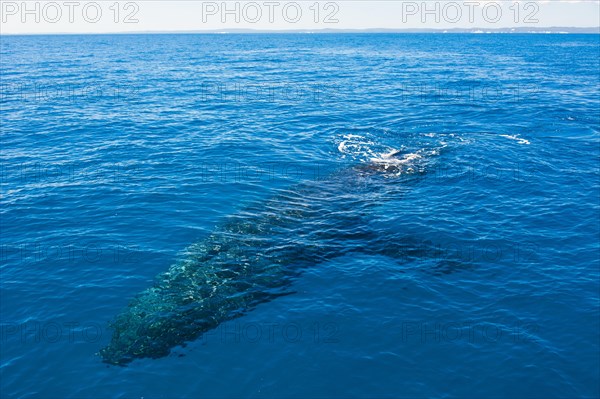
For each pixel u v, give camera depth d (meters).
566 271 13.74
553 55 94.69
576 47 131.12
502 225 16.45
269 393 9.55
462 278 13.40
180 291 12.49
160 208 17.33
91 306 11.96
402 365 10.27
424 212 17.33
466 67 66.94
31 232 15.66
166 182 19.86
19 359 10.27
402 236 15.59
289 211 17.11
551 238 15.59
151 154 23.69
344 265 13.89
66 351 10.50
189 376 9.91
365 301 12.31
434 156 23.56
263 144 25.42
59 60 77.62
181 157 23.17
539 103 37.03
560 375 10.03
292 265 13.79
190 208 17.33
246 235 15.34
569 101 38.06
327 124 29.88
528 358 10.47
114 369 10.06
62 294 12.43
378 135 27.36
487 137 27.12
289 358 10.38
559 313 11.94
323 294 12.57
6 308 11.93
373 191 19.12
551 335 11.19
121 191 18.92
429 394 9.58
